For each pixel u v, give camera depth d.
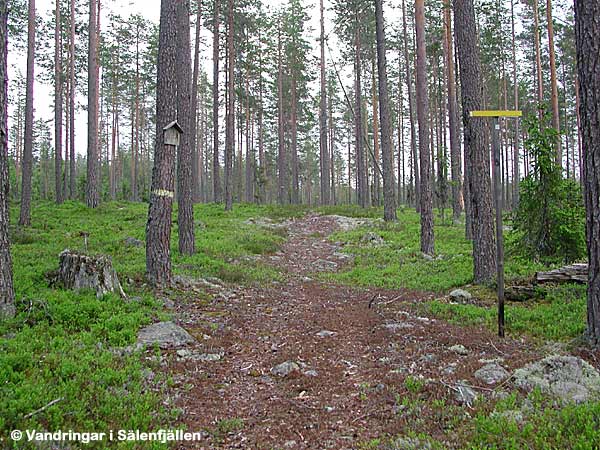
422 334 7.16
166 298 8.84
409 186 41.09
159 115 9.73
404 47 31.88
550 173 10.42
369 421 4.64
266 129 55.00
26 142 19.05
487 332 7.05
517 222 11.33
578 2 6.03
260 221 25.11
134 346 6.14
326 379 5.80
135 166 45.72
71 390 4.63
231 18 27.48
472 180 10.45
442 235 19.77
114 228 18.19
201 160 57.16
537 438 3.74
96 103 24.33
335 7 28.44
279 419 4.77
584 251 10.04
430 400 4.89
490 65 31.81
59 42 26.72
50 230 17.17
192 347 6.66
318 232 23.55
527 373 5.09
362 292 11.32
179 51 13.58
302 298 10.60
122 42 37.69
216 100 27.55
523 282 9.11
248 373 6.02
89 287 7.83
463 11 10.55
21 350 5.36
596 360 5.43
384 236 19.98
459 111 30.53
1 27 6.18
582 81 5.98
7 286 6.39
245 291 10.71
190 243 13.81
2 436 3.78
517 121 35.94
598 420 3.90
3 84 6.24
